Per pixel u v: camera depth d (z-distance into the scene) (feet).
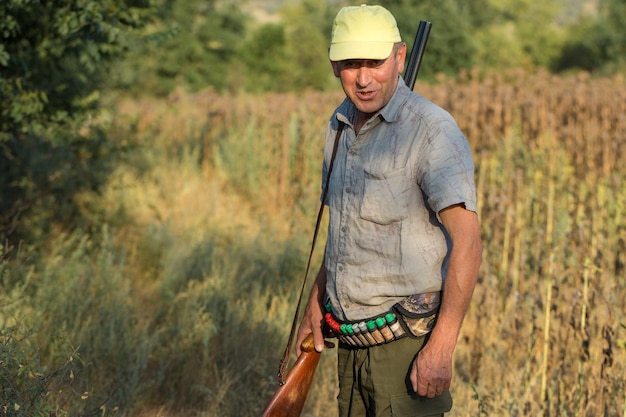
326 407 16.75
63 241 27.17
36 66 23.58
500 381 16.97
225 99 54.85
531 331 17.69
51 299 19.84
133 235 29.55
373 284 9.91
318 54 149.48
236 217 33.65
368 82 9.62
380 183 9.78
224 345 18.66
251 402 16.76
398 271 9.78
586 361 15.90
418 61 11.05
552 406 15.55
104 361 17.60
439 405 9.96
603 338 15.33
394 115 9.78
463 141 9.59
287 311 20.94
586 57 167.53
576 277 17.88
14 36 21.61
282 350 18.89
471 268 9.27
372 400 10.27
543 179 26.50
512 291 19.89
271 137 43.73
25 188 26.73
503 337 18.49
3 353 12.10
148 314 21.77
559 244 19.49
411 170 9.64
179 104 54.95
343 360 10.81
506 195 23.97
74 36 21.53
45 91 22.72
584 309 16.14
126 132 31.42
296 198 37.24
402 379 9.93
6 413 11.47
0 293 19.49
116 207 32.91
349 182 10.11
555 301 17.04
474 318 20.39
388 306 9.91
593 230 20.40
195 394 17.65
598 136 34.09
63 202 28.43
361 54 9.45
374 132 9.95
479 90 38.63
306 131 38.99
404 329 9.84
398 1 116.26
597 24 154.51
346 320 10.23
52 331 17.75
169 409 17.13
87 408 15.14
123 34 20.38
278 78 147.54
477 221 9.43
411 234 9.74
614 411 14.69
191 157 46.70
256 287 22.18
